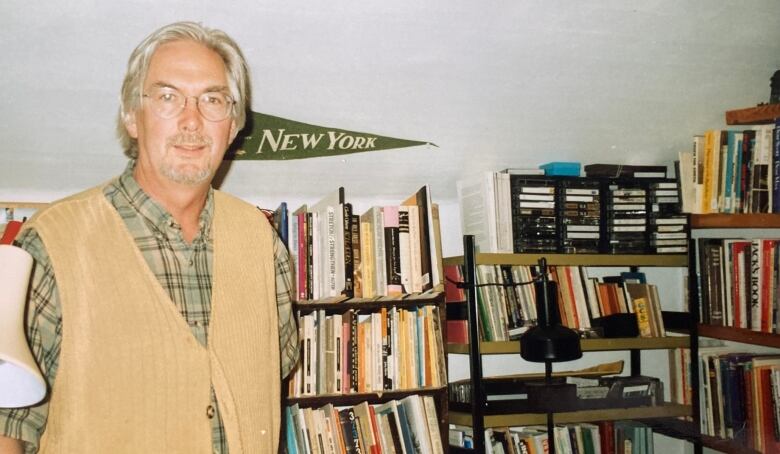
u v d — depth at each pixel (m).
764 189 2.11
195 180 1.00
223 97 1.06
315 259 2.01
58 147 1.88
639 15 1.82
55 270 0.87
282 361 1.32
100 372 0.88
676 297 2.81
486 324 2.18
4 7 1.46
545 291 2.00
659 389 2.33
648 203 2.36
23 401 0.73
